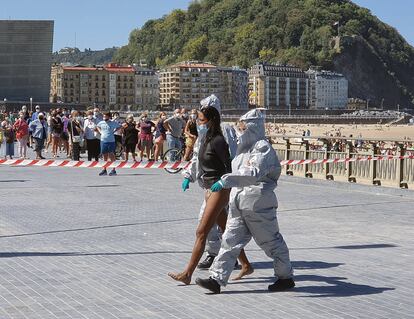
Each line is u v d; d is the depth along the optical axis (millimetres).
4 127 31172
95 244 10570
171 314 6695
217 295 7496
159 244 10609
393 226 12680
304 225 12719
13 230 11781
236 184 7188
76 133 30453
